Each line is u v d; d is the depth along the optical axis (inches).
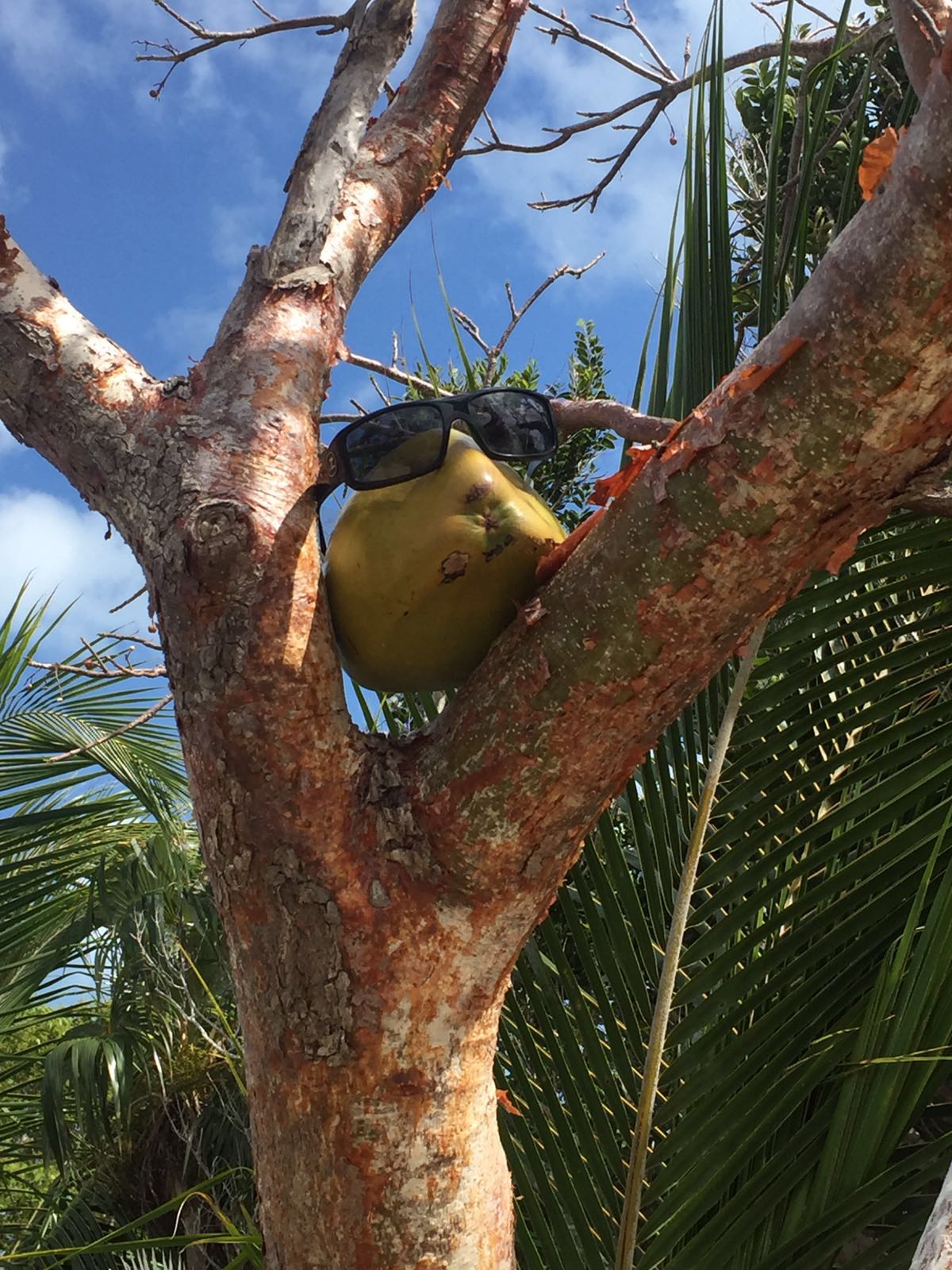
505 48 60.8
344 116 50.7
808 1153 58.6
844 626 69.7
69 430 43.7
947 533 67.6
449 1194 37.6
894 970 57.6
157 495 40.7
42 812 191.2
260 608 38.9
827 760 69.5
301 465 42.3
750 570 35.3
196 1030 178.5
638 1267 57.1
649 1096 57.3
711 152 75.4
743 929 66.9
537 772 37.6
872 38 77.0
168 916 188.1
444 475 41.9
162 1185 177.8
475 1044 39.4
